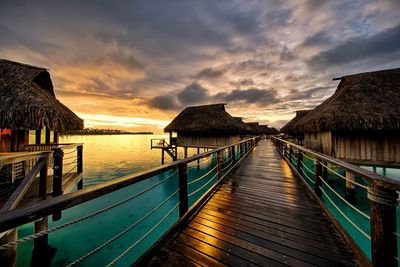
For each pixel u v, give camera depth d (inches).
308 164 579.5
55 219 187.6
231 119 705.0
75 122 206.2
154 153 1257.4
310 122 296.7
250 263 82.3
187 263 82.3
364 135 280.8
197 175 565.9
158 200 352.5
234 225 113.9
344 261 82.4
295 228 110.3
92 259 189.5
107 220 268.7
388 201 63.6
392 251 63.4
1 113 146.5
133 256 194.2
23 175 217.0
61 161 172.6
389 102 255.9
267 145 773.3
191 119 702.5
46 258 182.4
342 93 310.2
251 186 195.3
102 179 565.9
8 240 134.7
